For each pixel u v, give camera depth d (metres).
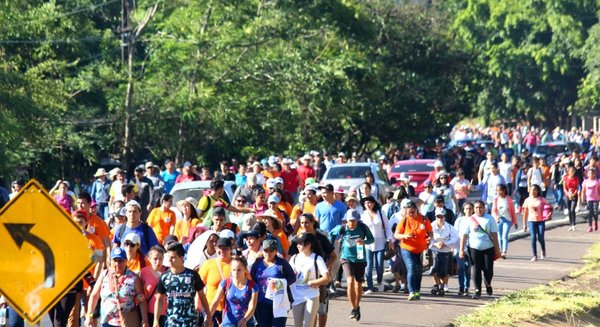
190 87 111.12
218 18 114.62
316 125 135.50
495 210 73.75
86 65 110.50
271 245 40.03
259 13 116.31
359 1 155.12
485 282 59.06
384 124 148.00
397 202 63.34
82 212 44.91
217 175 70.50
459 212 73.19
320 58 125.50
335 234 50.41
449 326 50.28
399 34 155.62
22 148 85.88
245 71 114.88
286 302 40.06
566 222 98.44
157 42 110.94
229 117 111.69
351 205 57.41
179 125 110.38
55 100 91.62
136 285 37.91
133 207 44.41
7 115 82.31
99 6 112.81
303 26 117.94
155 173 73.50
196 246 42.34
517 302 56.56
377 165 91.94
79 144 98.31
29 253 28.03
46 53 97.88
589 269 70.62
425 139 155.50
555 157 135.25
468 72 159.50
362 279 49.88
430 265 65.56
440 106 156.00
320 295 44.50
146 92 107.38
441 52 157.00
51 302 28.12
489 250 58.41
